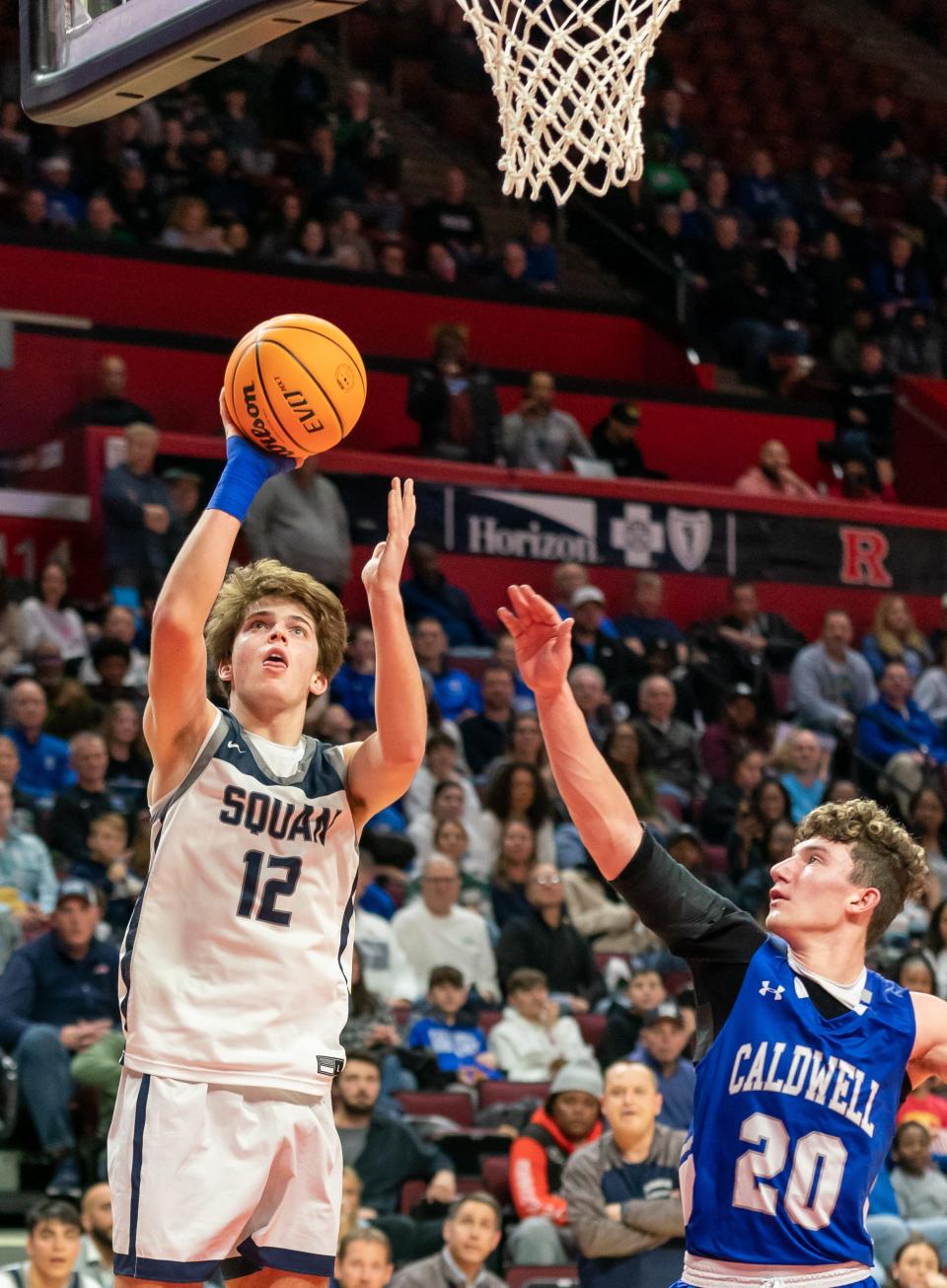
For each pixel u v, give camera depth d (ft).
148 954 12.03
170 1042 11.87
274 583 12.78
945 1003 12.68
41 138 57.06
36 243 54.13
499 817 39.09
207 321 56.24
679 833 39.06
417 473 52.37
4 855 33.73
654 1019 31.53
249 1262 12.27
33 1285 23.98
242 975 12.02
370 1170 29.22
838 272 68.44
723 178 68.49
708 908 12.69
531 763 39.55
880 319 69.15
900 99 78.74
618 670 48.70
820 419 63.00
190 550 12.07
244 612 12.78
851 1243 12.10
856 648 57.98
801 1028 12.30
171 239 57.26
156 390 53.36
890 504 62.39
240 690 12.59
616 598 54.80
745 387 64.90
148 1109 11.82
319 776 12.50
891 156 75.51
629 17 17.48
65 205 56.24
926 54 84.33
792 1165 12.07
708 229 67.21
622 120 17.38
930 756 50.14
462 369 54.54
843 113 77.30
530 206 68.44
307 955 12.21
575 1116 29.96
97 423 49.62
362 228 61.46
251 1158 11.82
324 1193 12.10
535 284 63.46
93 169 57.36
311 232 58.54
